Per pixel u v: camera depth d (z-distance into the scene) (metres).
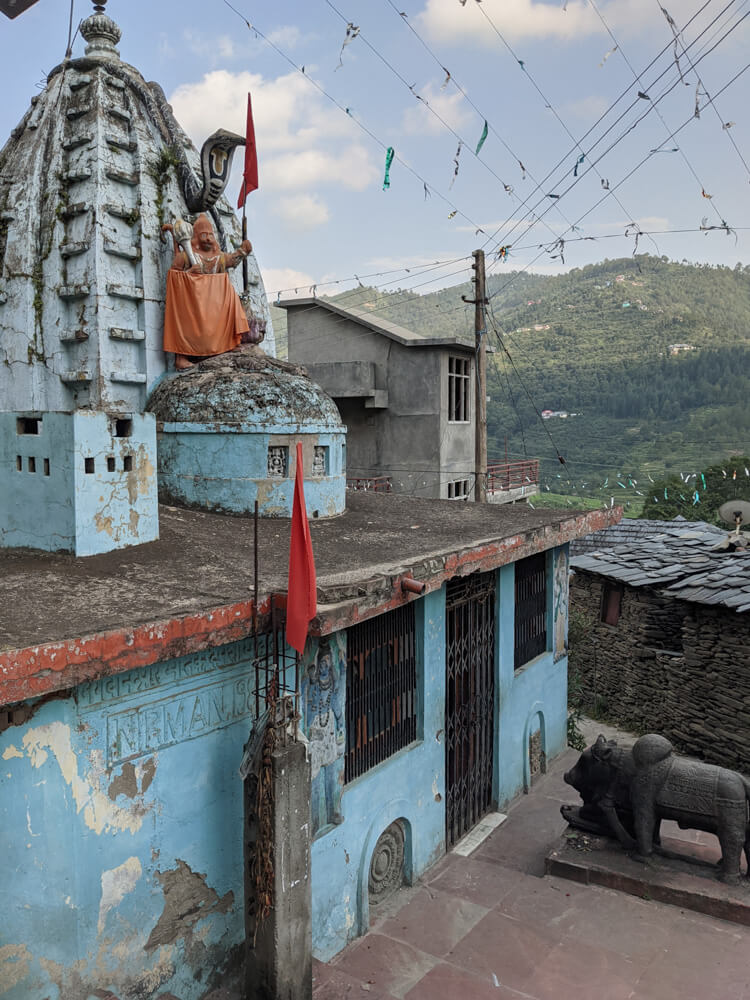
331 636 7.57
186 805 6.26
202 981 6.49
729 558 15.57
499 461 27.53
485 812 10.87
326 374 24.73
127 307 11.79
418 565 7.94
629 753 9.16
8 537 8.09
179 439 10.89
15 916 5.09
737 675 13.34
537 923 8.14
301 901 6.42
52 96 12.30
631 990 7.09
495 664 10.82
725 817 8.44
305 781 6.38
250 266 13.91
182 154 12.50
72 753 5.34
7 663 4.60
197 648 5.82
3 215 11.84
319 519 11.09
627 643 16.08
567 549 13.07
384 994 6.98
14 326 11.68
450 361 24.89
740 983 7.16
